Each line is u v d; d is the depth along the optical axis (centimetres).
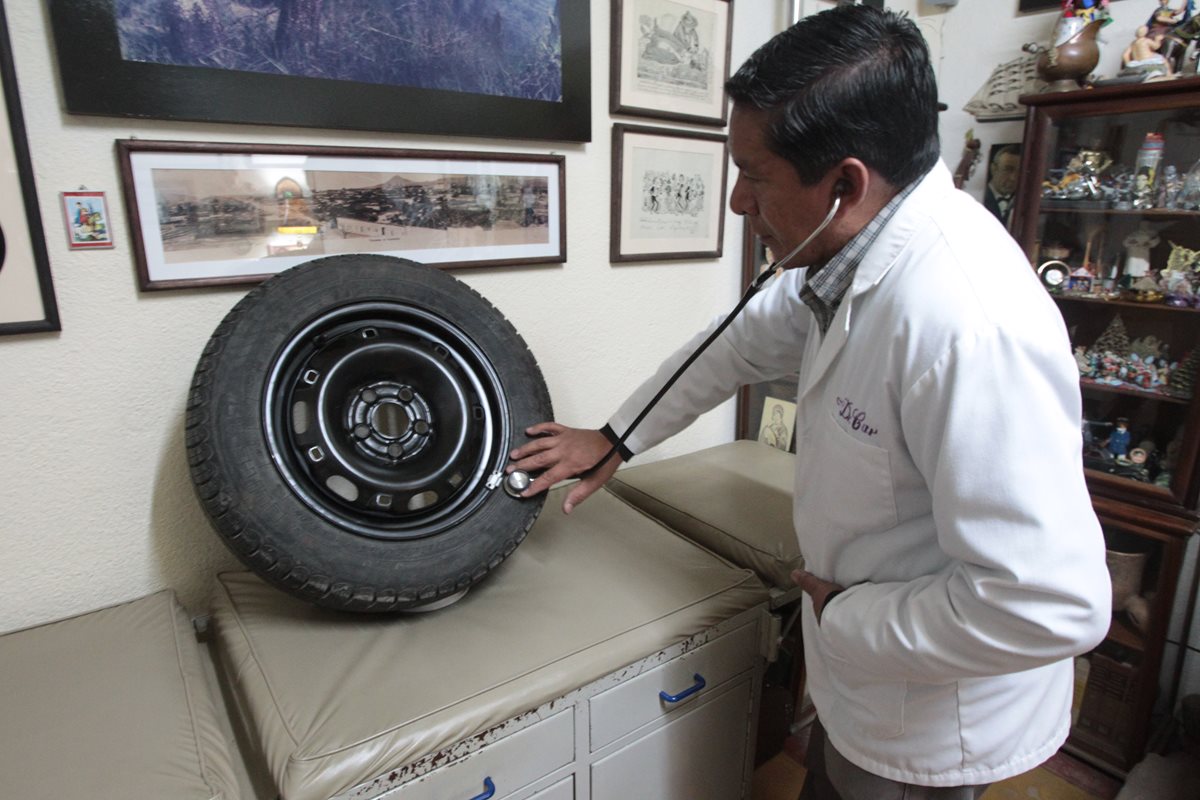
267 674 84
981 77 191
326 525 87
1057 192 166
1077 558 60
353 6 103
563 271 139
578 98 129
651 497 142
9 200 84
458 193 120
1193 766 148
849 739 86
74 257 91
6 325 87
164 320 99
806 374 92
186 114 93
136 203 92
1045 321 63
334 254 110
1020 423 60
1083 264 173
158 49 90
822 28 63
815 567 90
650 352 159
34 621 97
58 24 83
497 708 81
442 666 86
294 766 71
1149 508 153
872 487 76
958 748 78
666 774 108
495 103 119
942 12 195
